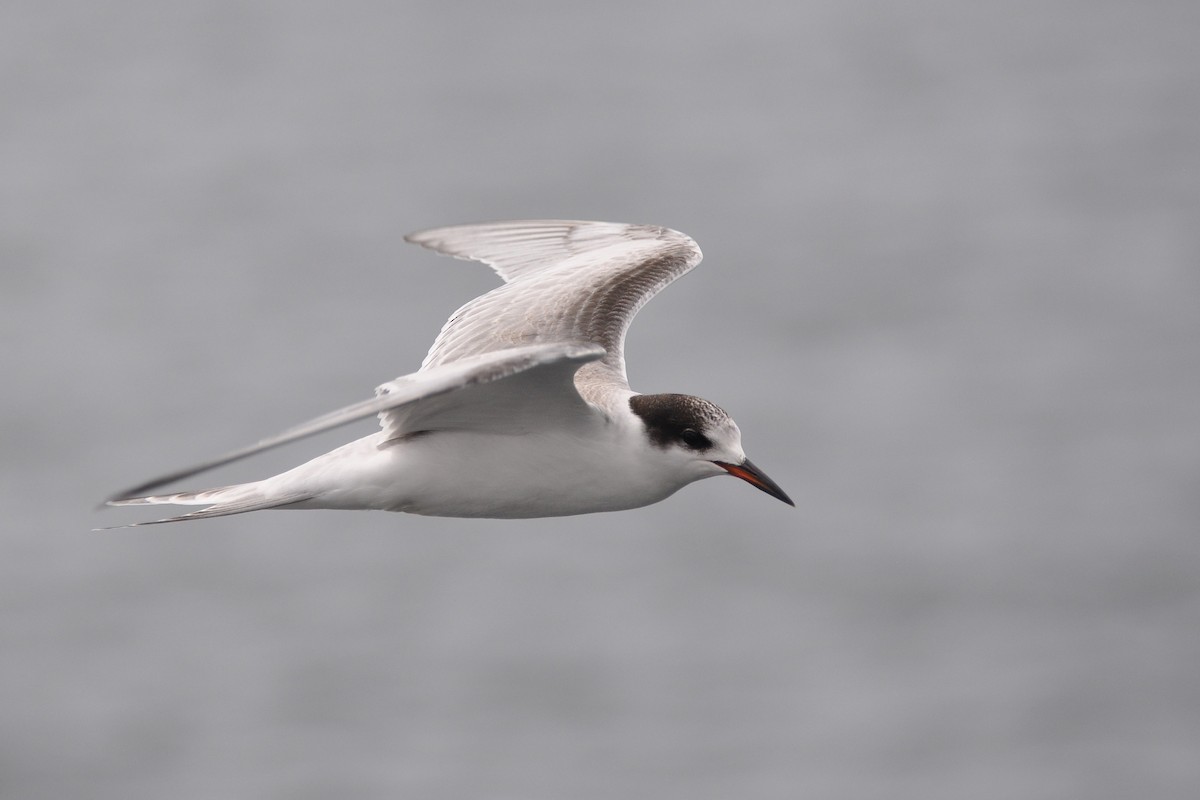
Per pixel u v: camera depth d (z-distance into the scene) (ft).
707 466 29.96
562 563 73.41
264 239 126.52
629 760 59.41
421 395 22.99
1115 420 87.66
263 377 96.17
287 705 63.31
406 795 57.88
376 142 156.15
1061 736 60.59
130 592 72.02
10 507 79.56
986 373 95.30
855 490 79.15
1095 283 112.88
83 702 64.13
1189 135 154.40
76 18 204.54
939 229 126.00
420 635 67.41
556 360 24.27
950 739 60.08
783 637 66.95
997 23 200.34
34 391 94.22
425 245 35.76
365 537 75.97
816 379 94.89
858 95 173.78
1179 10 200.54
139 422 89.61
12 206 137.90
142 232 129.49
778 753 59.16
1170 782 57.31
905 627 67.67
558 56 191.01
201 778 59.21
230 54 191.31
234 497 28.89
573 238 35.91
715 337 101.35
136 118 166.50
